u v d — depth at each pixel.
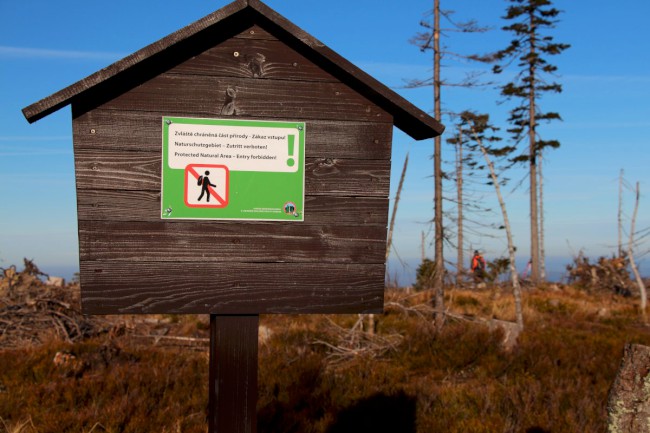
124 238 3.51
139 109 3.52
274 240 3.64
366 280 3.74
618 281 23.75
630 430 3.52
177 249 3.55
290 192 3.66
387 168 3.77
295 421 6.86
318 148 3.70
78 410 7.11
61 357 9.14
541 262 34.97
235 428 3.64
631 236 19.00
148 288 3.53
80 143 3.48
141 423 6.57
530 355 9.98
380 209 3.76
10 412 6.93
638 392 3.52
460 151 18.23
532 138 32.59
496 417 7.04
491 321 12.74
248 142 3.62
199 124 3.57
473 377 9.59
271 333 12.25
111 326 13.05
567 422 6.80
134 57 3.41
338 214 3.71
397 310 14.66
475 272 19.80
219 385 3.64
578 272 25.09
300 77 3.68
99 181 3.49
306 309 3.67
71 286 16.20
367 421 6.96
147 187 3.53
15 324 12.40
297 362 9.36
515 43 32.38
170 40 3.43
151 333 13.15
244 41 3.63
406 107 3.71
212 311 3.58
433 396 7.82
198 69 3.58
